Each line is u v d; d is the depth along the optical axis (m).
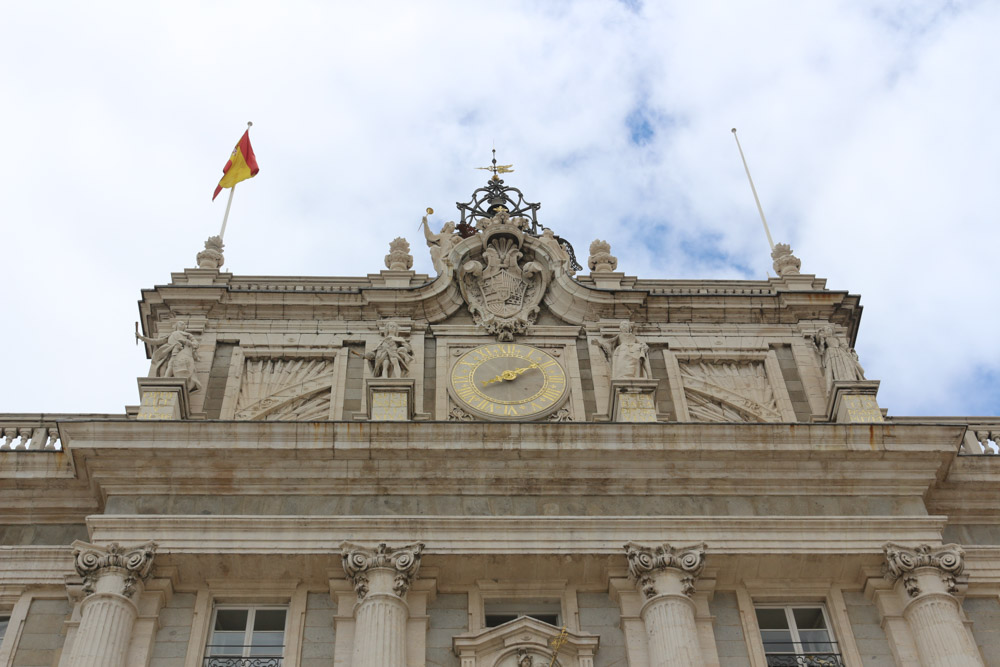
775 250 32.44
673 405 27.72
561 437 24.67
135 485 24.33
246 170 34.91
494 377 27.97
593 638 22.81
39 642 23.12
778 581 24.12
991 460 25.84
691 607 22.95
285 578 23.59
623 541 23.78
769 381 28.45
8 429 26.66
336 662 22.36
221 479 24.41
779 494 24.95
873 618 23.77
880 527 24.30
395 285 30.08
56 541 24.70
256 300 29.28
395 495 24.53
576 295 29.52
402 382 26.08
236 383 27.62
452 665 22.62
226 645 22.98
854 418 26.20
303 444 24.41
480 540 23.66
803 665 23.19
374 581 22.92
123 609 22.41
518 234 30.47
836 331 29.33
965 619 23.61
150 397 25.83
